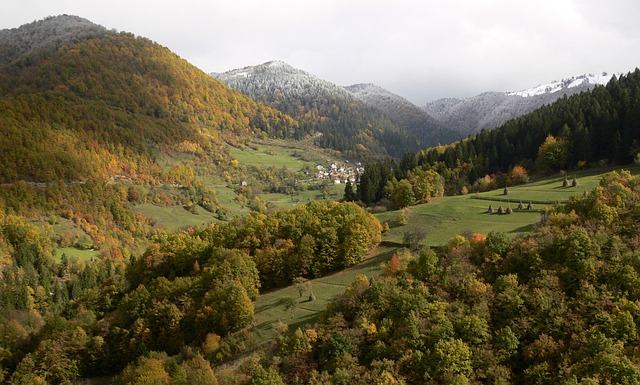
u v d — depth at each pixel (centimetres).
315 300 10338
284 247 12119
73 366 10306
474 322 7094
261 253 11962
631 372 5862
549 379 6325
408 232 12031
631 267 7231
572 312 7069
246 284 11012
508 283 7688
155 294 11394
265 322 9806
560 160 17400
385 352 7200
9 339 12406
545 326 7012
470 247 9225
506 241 8750
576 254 7656
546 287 7425
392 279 8619
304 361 7594
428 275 8600
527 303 7331
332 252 11794
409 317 7438
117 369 10500
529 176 17788
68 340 10800
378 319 7975
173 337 10362
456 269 8394
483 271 8375
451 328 7144
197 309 10581
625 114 16975
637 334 6469
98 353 10569
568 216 8962
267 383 7119
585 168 17000
